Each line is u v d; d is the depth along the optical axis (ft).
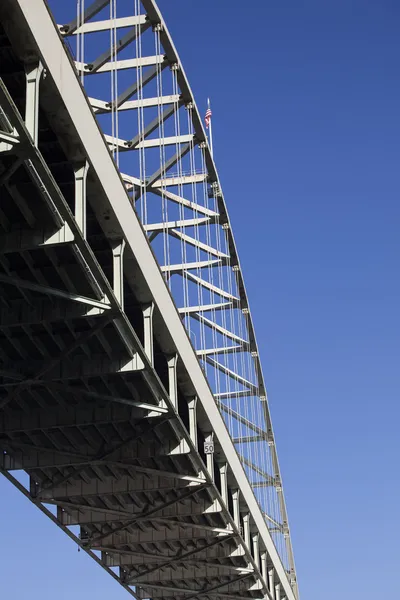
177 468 155.22
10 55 88.43
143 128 151.12
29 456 148.15
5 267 104.22
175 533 181.98
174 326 131.64
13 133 85.25
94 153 99.86
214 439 159.84
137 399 133.59
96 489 158.71
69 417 135.13
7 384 121.80
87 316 109.81
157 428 142.00
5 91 79.15
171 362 134.51
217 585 210.38
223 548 191.93
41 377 123.03
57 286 111.24
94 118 99.45
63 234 97.25
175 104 171.63
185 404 152.15
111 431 145.28
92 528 180.14
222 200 205.67
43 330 117.50
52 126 94.79
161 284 124.77
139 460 152.15
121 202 108.27
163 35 159.12
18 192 95.04
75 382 128.88
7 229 98.94
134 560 194.90
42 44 87.10
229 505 183.21
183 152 184.14
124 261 114.32
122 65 153.48
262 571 210.18
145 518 169.37
